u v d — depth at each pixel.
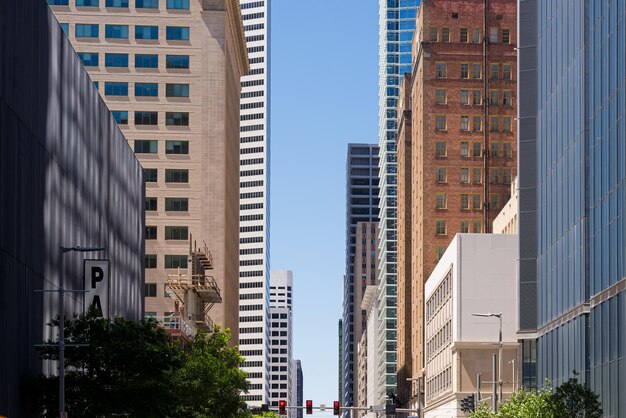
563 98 99.88
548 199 105.88
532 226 112.62
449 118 199.75
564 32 99.81
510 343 141.50
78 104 80.88
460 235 144.00
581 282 91.81
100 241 89.75
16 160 63.09
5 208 60.66
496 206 196.62
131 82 184.62
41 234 69.31
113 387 64.44
